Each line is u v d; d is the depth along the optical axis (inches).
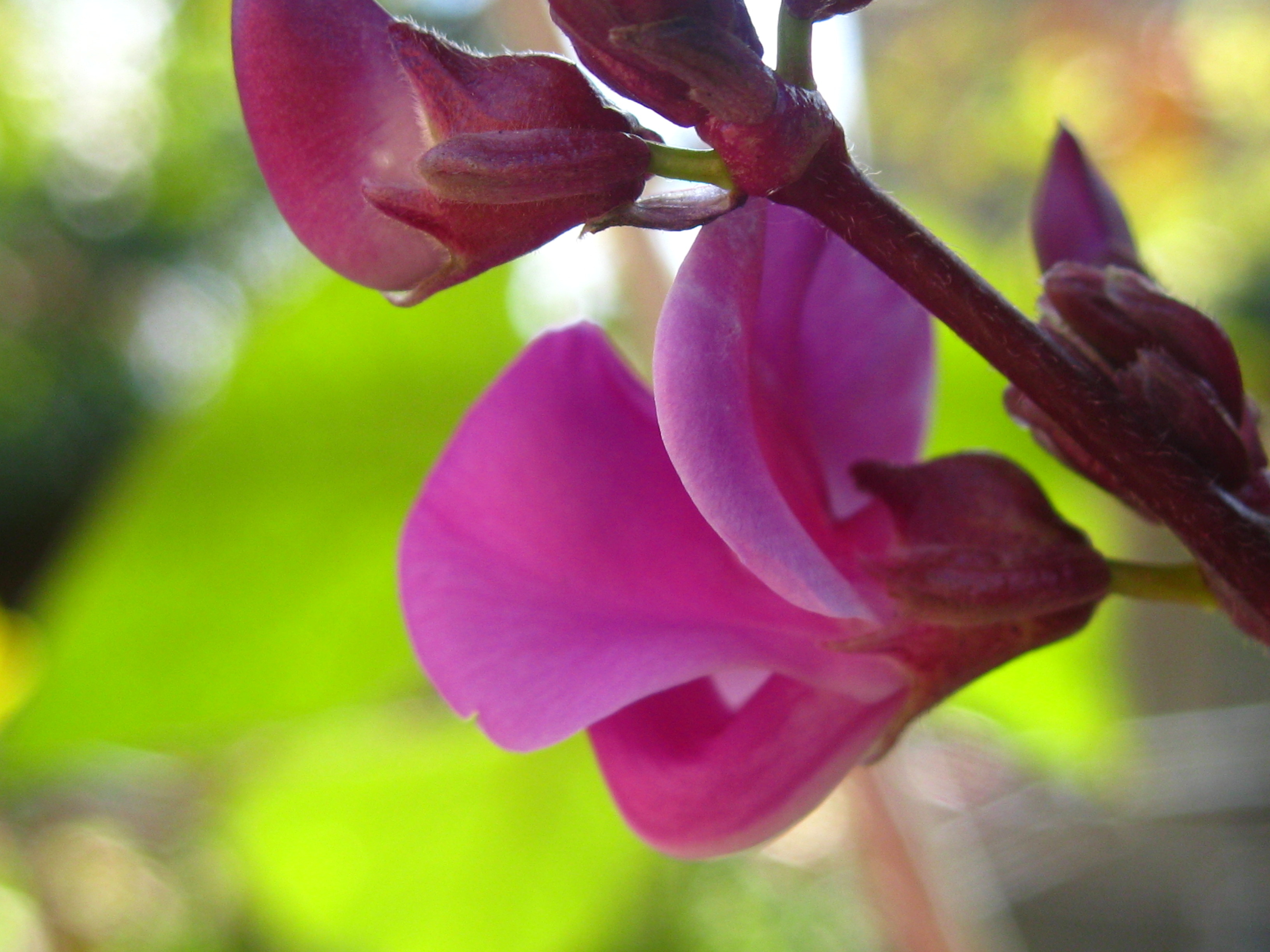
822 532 3.1
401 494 6.6
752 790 3.1
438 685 3.0
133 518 6.2
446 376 6.5
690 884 11.6
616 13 2.5
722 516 2.6
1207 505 2.7
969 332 2.6
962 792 9.3
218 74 18.4
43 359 33.4
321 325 6.2
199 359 32.4
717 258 2.7
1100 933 11.9
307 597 6.6
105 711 6.4
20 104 16.6
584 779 6.7
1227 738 10.8
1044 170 3.3
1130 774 9.9
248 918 11.5
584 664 2.9
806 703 3.1
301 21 2.7
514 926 7.0
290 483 6.4
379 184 2.6
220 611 6.5
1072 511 7.2
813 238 3.0
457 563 3.1
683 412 2.6
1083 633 7.0
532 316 6.8
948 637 3.0
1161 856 11.3
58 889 11.3
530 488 3.1
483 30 10.0
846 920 11.8
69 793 11.3
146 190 30.9
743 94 2.4
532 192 2.5
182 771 9.7
